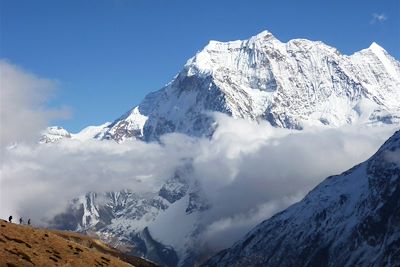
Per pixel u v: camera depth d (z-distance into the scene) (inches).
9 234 3939.5
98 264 4195.4
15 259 3408.0
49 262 3671.3
